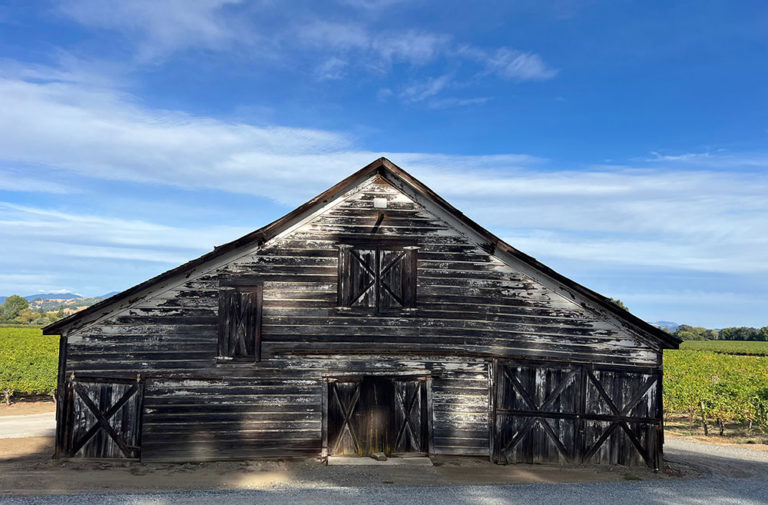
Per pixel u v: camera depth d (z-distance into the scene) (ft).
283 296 44.50
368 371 44.83
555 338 45.70
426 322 45.34
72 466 41.42
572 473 42.55
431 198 45.65
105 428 43.06
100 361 43.09
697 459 50.39
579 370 45.42
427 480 39.19
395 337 45.06
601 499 35.24
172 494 34.32
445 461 44.39
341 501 33.19
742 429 70.79
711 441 62.44
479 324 45.60
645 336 45.68
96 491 35.32
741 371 118.11
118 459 42.98
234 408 43.52
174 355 43.39
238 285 44.19
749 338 398.01
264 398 43.83
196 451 42.88
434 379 45.50
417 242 45.88
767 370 121.60
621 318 45.62
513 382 45.32
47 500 32.50
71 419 43.16
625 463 44.73
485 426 45.29
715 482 41.22
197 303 43.83
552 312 45.88
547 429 44.91
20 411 74.74
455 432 45.16
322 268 44.98
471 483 38.70
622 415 45.03
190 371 43.37
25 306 522.88
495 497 34.96
